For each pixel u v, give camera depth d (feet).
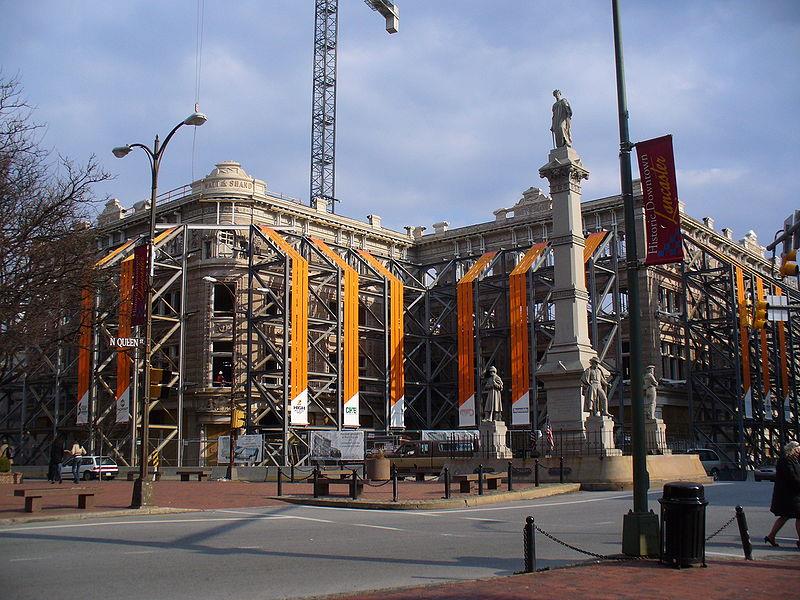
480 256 244.83
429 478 143.84
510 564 47.67
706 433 224.33
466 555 51.37
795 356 253.85
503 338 230.48
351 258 245.04
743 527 48.73
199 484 130.93
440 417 239.30
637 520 48.32
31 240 111.86
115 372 217.97
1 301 109.19
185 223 226.58
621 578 40.63
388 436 205.87
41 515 71.67
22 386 233.76
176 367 219.41
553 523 71.92
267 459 188.65
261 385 199.93
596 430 125.80
